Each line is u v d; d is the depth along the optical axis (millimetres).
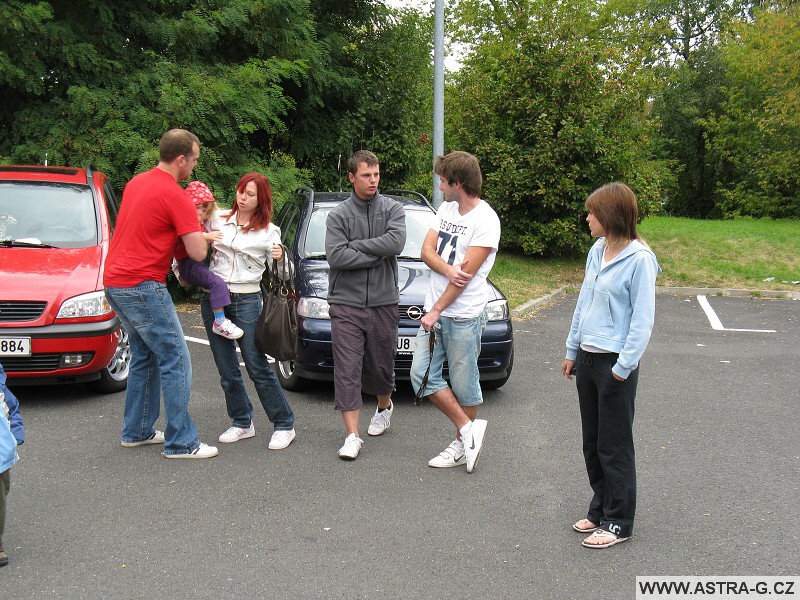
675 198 40188
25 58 9953
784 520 4172
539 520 4121
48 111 10477
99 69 10672
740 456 5227
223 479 4609
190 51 11625
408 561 3623
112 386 6387
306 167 14773
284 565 3564
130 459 4918
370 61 15094
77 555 3643
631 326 3607
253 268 4996
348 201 5031
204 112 10391
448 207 4719
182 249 4902
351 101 14906
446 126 15664
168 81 10570
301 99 14117
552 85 14047
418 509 4230
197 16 11359
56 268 6188
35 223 6793
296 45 12617
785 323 10633
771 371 7770
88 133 10195
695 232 17359
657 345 9031
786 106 26156
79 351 5891
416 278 6586
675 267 14453
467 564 3605
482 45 19609
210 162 10531
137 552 3678
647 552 3771
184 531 3908
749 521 4156
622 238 3684
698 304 12188
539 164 13883
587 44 14312
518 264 14562
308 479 4637
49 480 4559
